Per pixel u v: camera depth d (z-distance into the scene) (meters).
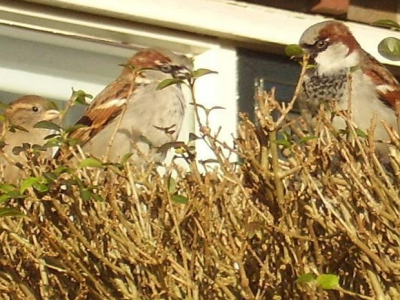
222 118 7.33
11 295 4.74
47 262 4.69
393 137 4.73
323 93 6.82
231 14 7.44
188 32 7.36
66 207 4.70
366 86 6.80
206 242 4.59
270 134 4.71
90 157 4.86
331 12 7.75
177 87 7.09
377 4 8.08
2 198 4.43
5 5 6.89
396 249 4.50
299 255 4.55
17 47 7.10
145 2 7.17
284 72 7.58
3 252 4.86
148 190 4.82
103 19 7.14
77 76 7.26
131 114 6.96
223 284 4.59
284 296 4.61
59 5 6.96
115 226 4.59
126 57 7.29
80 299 4.61
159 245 4.54
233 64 7.45
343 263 4.63
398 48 4.99
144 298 4.59
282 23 7.57
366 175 4.67
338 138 4.77
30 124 7.15
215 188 4.88
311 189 4.63
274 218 4.69
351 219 4.60
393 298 4.47
